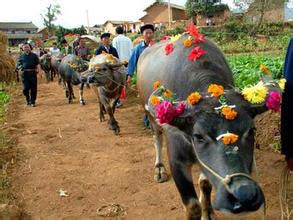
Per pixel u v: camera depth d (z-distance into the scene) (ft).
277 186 14.01
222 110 8.50
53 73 59.11
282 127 8.71
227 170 8.00
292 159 8.83
